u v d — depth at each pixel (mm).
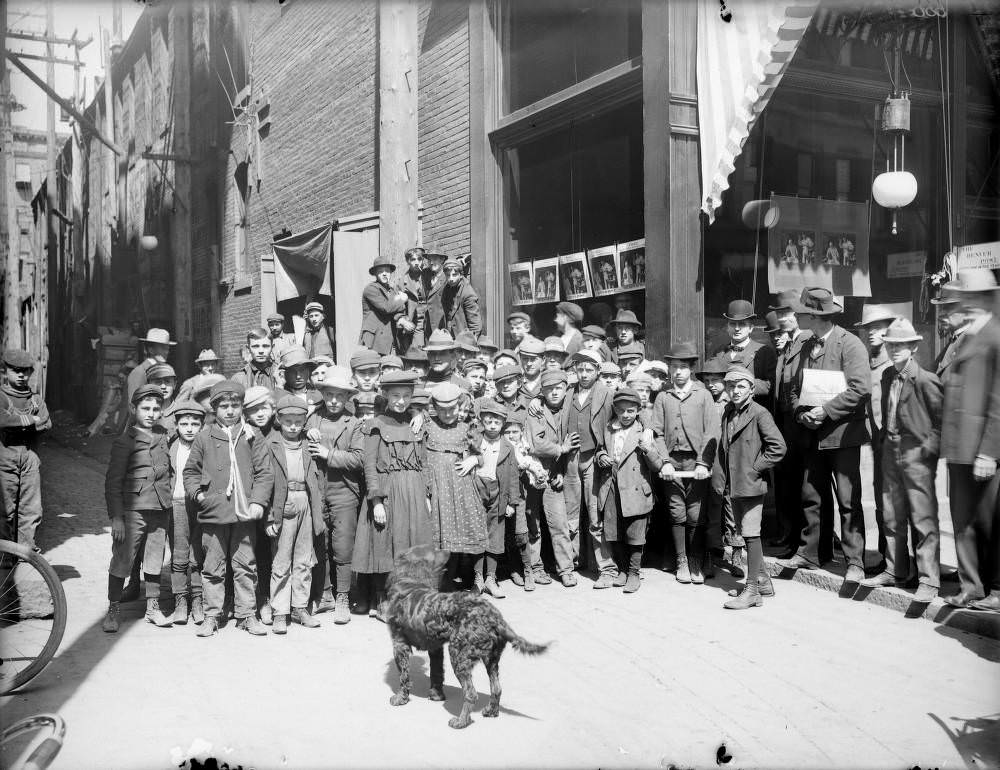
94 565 7656
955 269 8789
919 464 5820
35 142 30781
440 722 4242
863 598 6242
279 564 5855
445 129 11367
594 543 7008
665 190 8109
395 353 9664
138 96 24531
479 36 10578
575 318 8805
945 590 6055
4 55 11875
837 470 6410
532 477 6781
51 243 27250
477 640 4129
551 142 9828
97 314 26375
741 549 7176
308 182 14531
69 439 18422
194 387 7574
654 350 8219
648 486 6703
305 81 14609
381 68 9781
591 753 3871
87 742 3988
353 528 6184
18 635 5727
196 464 5758
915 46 9203
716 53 7965
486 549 6539
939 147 9383
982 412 5246
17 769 3701
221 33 18047
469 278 10742
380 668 5086
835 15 8695
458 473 6387
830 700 4469
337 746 3951
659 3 8133
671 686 4691
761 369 7461
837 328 6777
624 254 8789
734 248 8422
